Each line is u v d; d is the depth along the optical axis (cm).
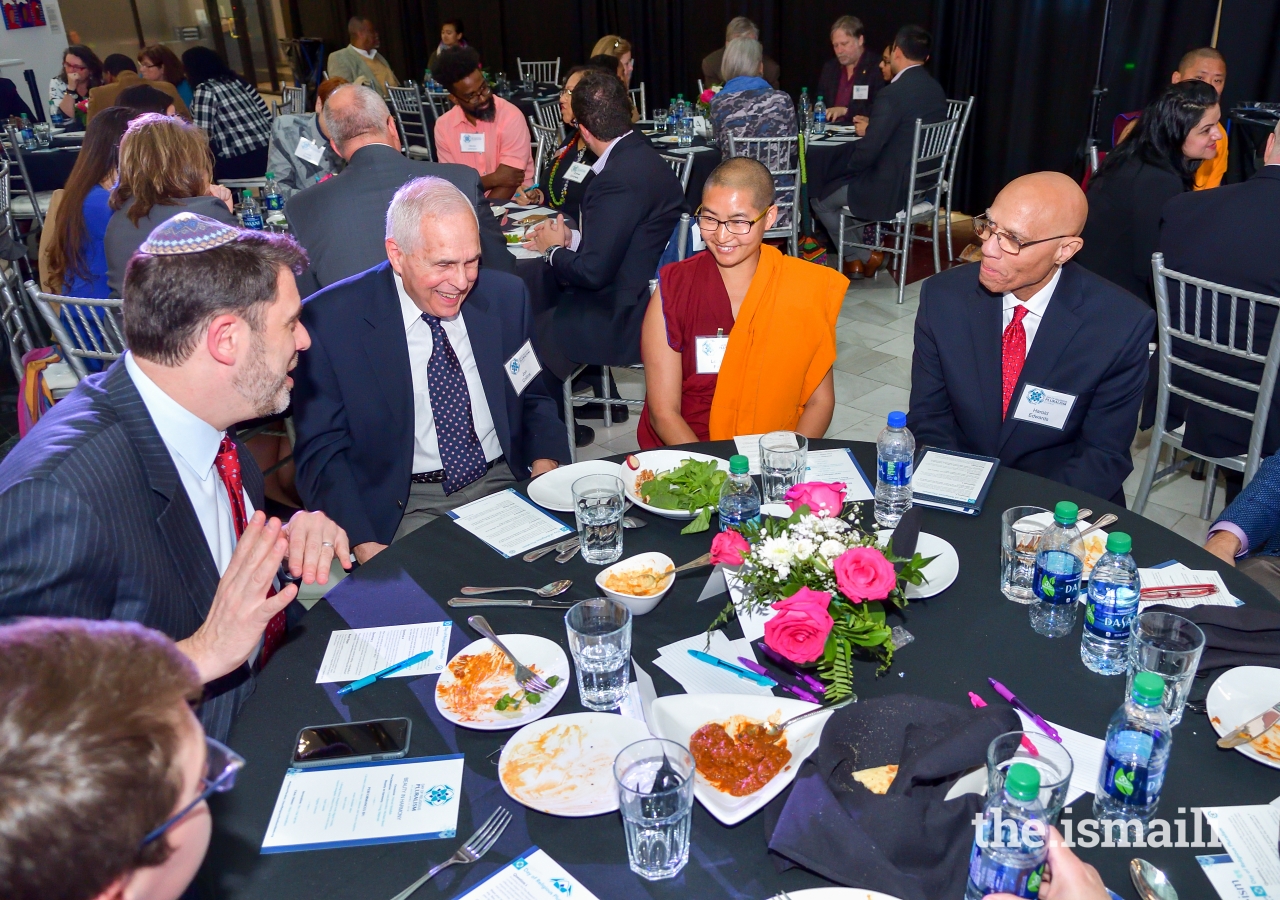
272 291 136
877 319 492
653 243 333
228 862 98
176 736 62
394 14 1102
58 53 910
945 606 138
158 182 274
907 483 164
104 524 121
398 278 204
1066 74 621
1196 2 555
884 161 498
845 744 106
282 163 450
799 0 773
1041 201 185
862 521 161
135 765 57
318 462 202
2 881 53
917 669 125
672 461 183
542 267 342
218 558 146
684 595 144
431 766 111
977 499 165
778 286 222
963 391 211
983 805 95
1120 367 198
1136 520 159
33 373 212
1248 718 113
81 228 303
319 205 288
